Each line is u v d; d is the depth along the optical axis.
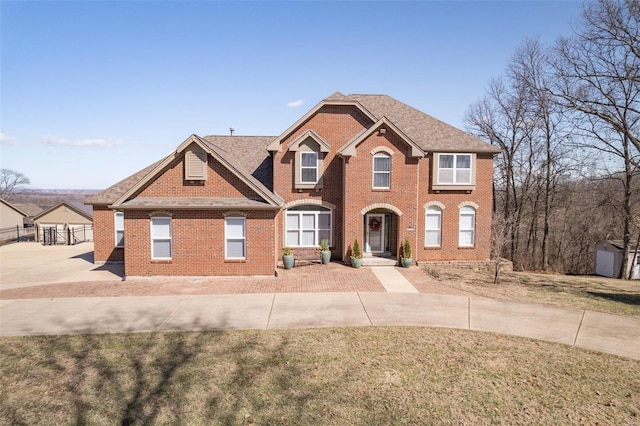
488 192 22.20
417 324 12.13
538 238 36.25
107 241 22.69
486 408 7.49
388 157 20.77
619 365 9.34
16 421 7.01
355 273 19.16
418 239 21.88
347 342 10.65
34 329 11.64
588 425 6.97
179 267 18.09
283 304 14.16
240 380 8.51
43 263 23.27
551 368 9.16
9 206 53.66
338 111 21.78
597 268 31.78
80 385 8.29
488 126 34.84
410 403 7.64
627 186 25.08
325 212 21.94
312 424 6.96
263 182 22.64
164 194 18.61
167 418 7.13
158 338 10.91
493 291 16.41
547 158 30.73
